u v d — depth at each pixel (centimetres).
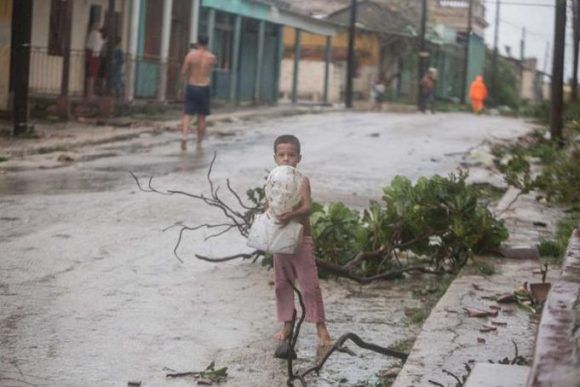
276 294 739
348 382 666
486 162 2077
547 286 832
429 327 753
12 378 647
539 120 4106
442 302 829
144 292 880
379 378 673
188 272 962
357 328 797
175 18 3431
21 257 985
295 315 732
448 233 984
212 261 966
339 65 5838
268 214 721
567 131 2358
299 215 716
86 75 2836
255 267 991
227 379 668
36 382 643
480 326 758
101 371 671
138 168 1734
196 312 825
